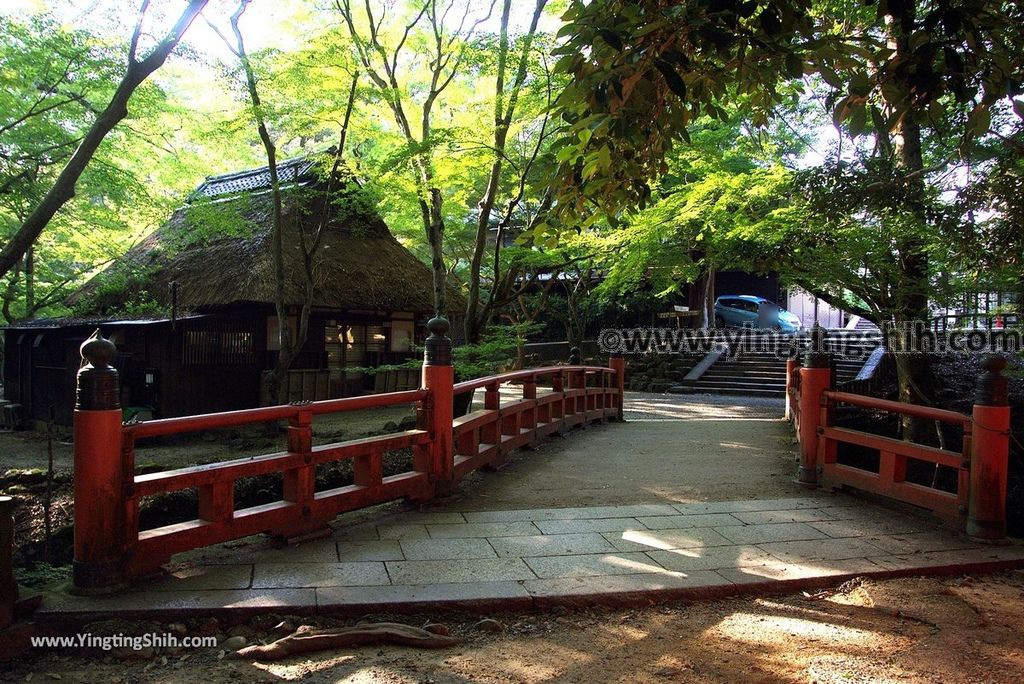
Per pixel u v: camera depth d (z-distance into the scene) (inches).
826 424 250.5
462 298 665.0
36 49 353.7
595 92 118.7
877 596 159.2
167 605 138.2
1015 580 174.9
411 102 451.2
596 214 150.3
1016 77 131.8
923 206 241.6
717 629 142.9
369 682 119.1
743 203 304.7
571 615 148.6
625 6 115.4
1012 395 439.2
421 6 431.8
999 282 297.6
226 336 498.9
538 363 849.5
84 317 526.0
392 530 196.7
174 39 236.1
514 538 190.9
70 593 142.1
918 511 223.1
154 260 568.4
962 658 131.5
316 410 184.5
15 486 316.5
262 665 124.3
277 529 175.6
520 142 492.1
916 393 358.3
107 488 142.8
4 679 118.7
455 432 234.8
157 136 452.4
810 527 207.5
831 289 345.7
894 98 130.0
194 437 448.8
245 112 380.8
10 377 558.3
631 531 199.5
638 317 917.8
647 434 392.2
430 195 409.7
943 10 111.9
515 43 363.6
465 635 139.0
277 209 434.0
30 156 391.2
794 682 121.5
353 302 537.0
